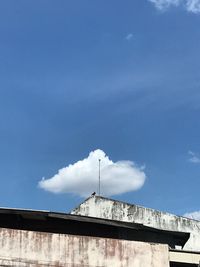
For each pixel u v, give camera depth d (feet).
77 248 60.34
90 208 96.12
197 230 97.66
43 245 59.67
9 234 59.47
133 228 68.23
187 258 66.03
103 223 66.23
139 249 62.08
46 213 63.26
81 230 66.80
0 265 58.03
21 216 63.77
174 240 74.33
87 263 60.03
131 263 61.21
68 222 66.18
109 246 61.31
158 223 95.45
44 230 65.51
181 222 97.04
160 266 61.87
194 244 96.12
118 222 66.95
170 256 65.72
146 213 95.71
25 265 58.49
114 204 95.76
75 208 97.35
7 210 62.39
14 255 58.65
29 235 59.77
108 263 60.59
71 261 59.67
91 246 60.80
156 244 62.90
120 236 68.80
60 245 60.03
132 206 95.66
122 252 61.41
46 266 58.90
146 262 61.72
